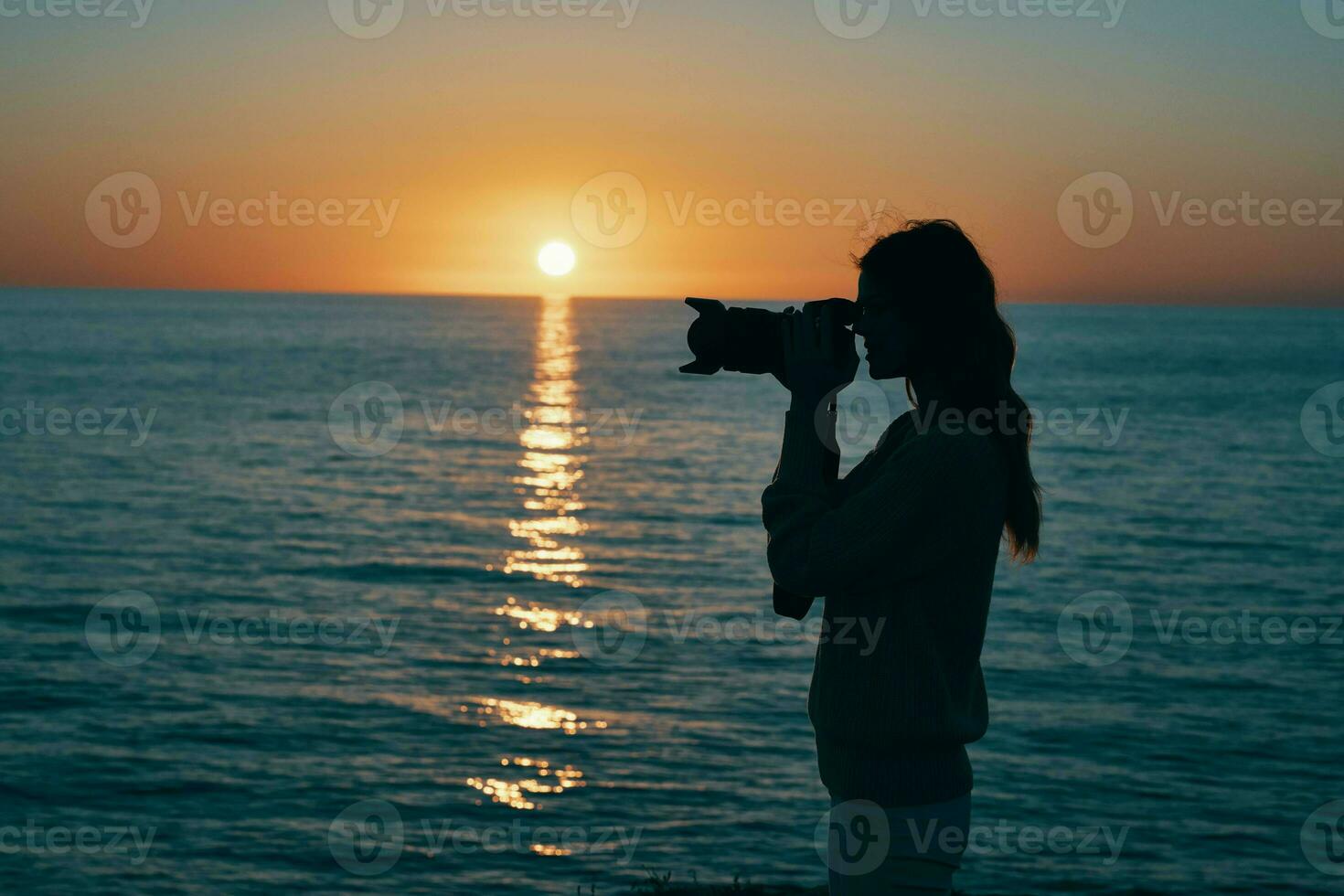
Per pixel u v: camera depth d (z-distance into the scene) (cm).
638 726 1622
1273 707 1783
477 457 5719
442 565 3078
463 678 1898
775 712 1692
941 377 210
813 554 199
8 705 1700
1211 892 1062
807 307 218
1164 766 1477
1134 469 5422
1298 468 5522
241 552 3209
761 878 1090
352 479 4866
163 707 1709
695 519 3878
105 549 3212
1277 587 2867
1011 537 214
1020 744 1566
